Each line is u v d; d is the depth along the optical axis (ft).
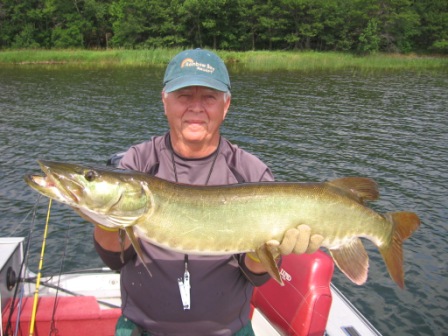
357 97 80.43
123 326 9.07
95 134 50.01
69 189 8.74
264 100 75.82
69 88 84.48
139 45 176.14
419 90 89.81
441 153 45.47
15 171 36.86
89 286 14.74
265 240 9.12
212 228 8.96
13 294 11.87
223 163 9.59
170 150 9.64
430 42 200.75
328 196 9.46
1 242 12.27
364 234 9.85
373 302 21.43
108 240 8.95
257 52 169.48
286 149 45.73
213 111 9.16
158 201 8.93
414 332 19.56
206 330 8.79
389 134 53.31
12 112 61.77
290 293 11.08
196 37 180.14
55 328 11.70
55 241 25.75
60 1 178.29
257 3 187.11
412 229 10.23
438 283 22.79
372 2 185.16
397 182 36.50
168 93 9.19
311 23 186.50
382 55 180.75
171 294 8.71
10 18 181.98
